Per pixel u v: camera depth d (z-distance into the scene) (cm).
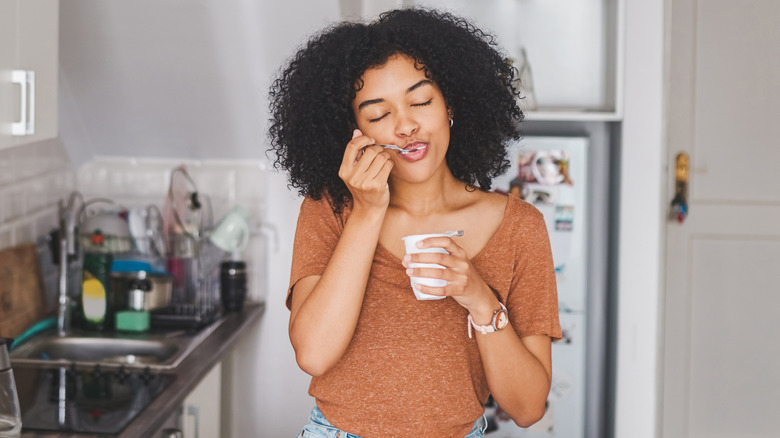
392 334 129
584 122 323
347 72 130
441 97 131
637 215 306
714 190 355
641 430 310
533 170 316
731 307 358
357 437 129
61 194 299
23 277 257
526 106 314
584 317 319
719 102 350
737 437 359
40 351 253
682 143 353
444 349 129
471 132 141
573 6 325
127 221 286
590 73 326
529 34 326
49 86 196
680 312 359
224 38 275
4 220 255
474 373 134
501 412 320
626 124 304
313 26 272
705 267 358
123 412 192
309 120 138
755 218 354
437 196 136
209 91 293
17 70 178
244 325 284
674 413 361
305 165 140
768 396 360
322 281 128
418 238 123
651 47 302
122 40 277
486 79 139
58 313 267
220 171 316
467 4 326
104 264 267
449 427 129
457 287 122
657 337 308
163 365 229
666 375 360
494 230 136
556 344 321
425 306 130
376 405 128
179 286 305
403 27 132
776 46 347
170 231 290
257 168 316
